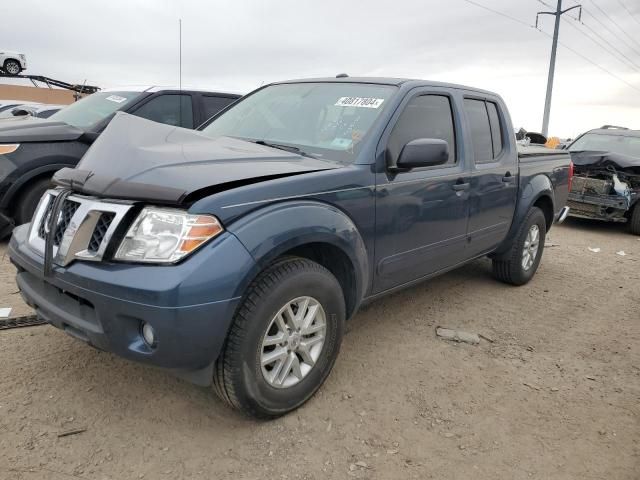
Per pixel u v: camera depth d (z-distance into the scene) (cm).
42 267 264
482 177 435
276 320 271
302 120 375
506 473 256
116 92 687
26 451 248
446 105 412
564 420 305
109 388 305
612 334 442
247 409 269
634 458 273
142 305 228
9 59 2052
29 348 342
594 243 845
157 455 254
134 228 241
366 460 259
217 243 239
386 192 333
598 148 1051
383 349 381
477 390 332
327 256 311
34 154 546
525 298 520
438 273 419
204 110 703
